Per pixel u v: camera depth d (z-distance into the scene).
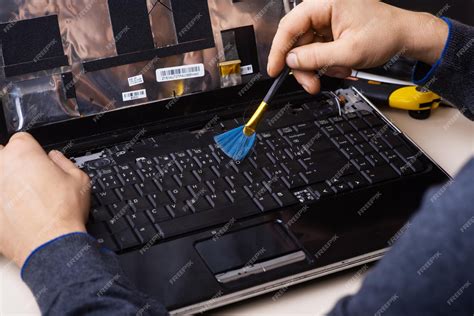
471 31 0.82
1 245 0.68
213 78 0.94
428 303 0.39
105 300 0.58
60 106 0.88
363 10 0.79
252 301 0.67
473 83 0.83
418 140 0.94
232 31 0.95
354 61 0.80
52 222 0.66
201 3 0.93
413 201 0.78
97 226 0.72
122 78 0.90
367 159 0.84
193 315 0.66
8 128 0.86
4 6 0.85
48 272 0.62
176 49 0.92
